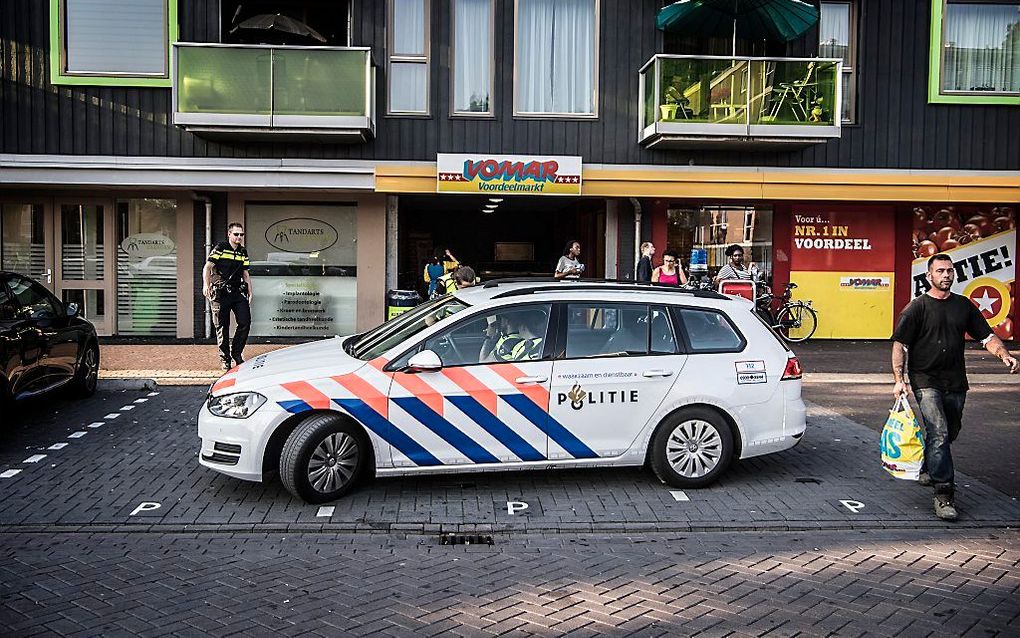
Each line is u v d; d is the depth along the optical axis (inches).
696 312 283.6
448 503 261.7
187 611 182.4
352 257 654.5
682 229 674.2
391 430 259.6
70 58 606.5
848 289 687.1
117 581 199.9
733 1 582.6
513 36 630.5
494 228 953.5
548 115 634.8
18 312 355.3
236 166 604.7
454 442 263.1
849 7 655.8
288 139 609.9
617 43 637.3
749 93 603.5
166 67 609.3
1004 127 658.8
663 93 598.5
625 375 271.6
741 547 229.5
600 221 703.1
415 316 297.4
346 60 587.2
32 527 237.8
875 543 233.8
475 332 270.2
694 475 277.7
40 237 644.7
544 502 264.1
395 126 625.3
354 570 209.0
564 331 273.7
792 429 285.3
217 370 492.4
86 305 650.2
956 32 658.8
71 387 414.9
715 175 627.5
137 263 647.1
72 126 605.3
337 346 299.1
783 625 178.2
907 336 257.4
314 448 255.9
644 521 247.0
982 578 207.0
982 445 346.6
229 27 634.2
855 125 651.5
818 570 211.6
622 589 197.8
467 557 219.5
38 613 180.7
